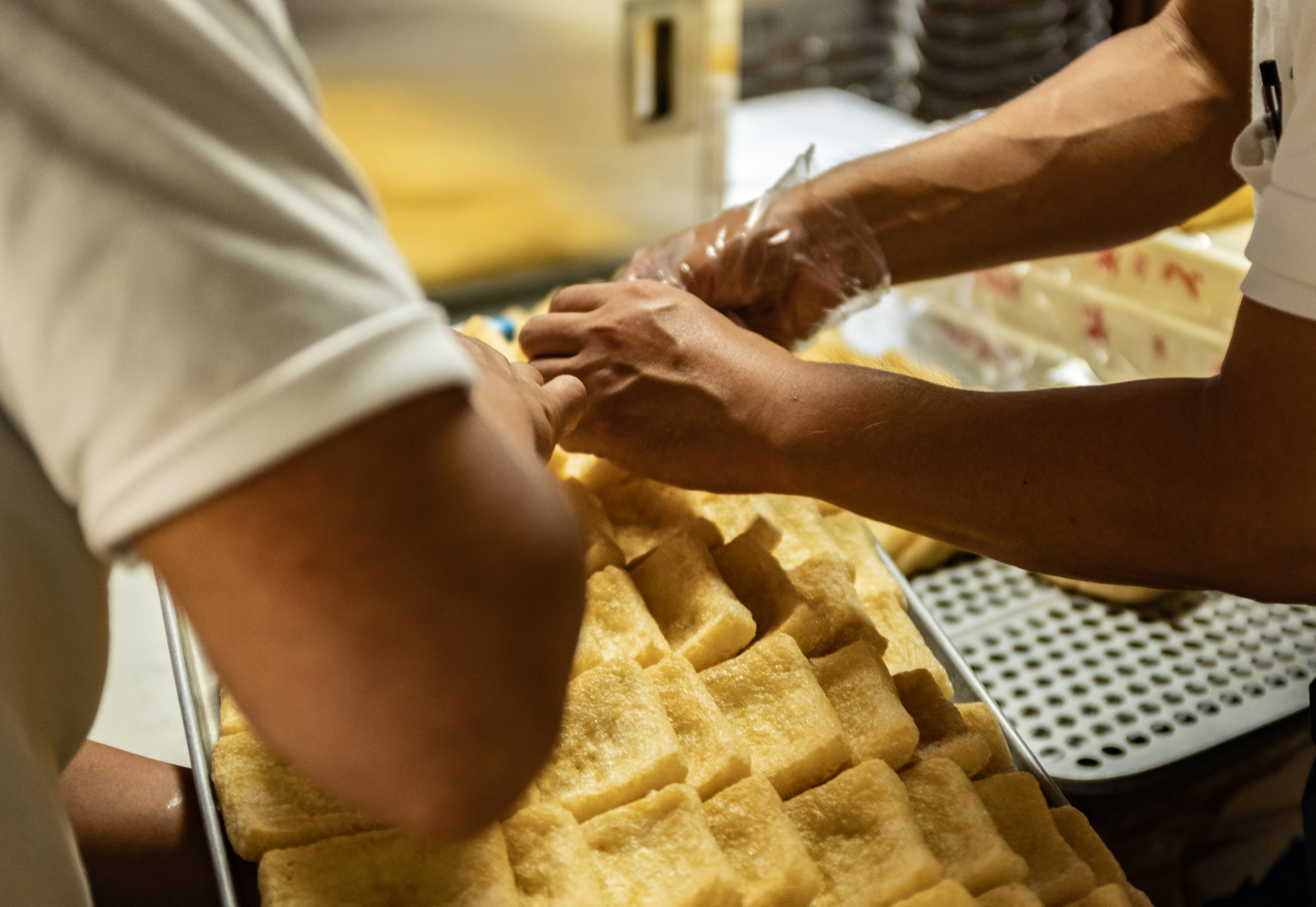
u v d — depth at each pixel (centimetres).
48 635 71
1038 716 102
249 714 65
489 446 64
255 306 60
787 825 80
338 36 144
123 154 59
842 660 89
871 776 82
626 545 99
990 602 112
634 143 172
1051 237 106
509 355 110
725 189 184
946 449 85
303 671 63
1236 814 96
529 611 64
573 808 82
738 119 208
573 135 167
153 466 60
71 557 70
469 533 63
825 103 214
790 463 90
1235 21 100
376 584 62
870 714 86
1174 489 79
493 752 64
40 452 63
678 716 85
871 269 107
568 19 158
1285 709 100
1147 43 105
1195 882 94
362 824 82
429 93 153
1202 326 121
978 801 82
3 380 62
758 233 106
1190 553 80
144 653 125
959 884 76
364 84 149
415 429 62
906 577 115
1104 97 104
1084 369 131
